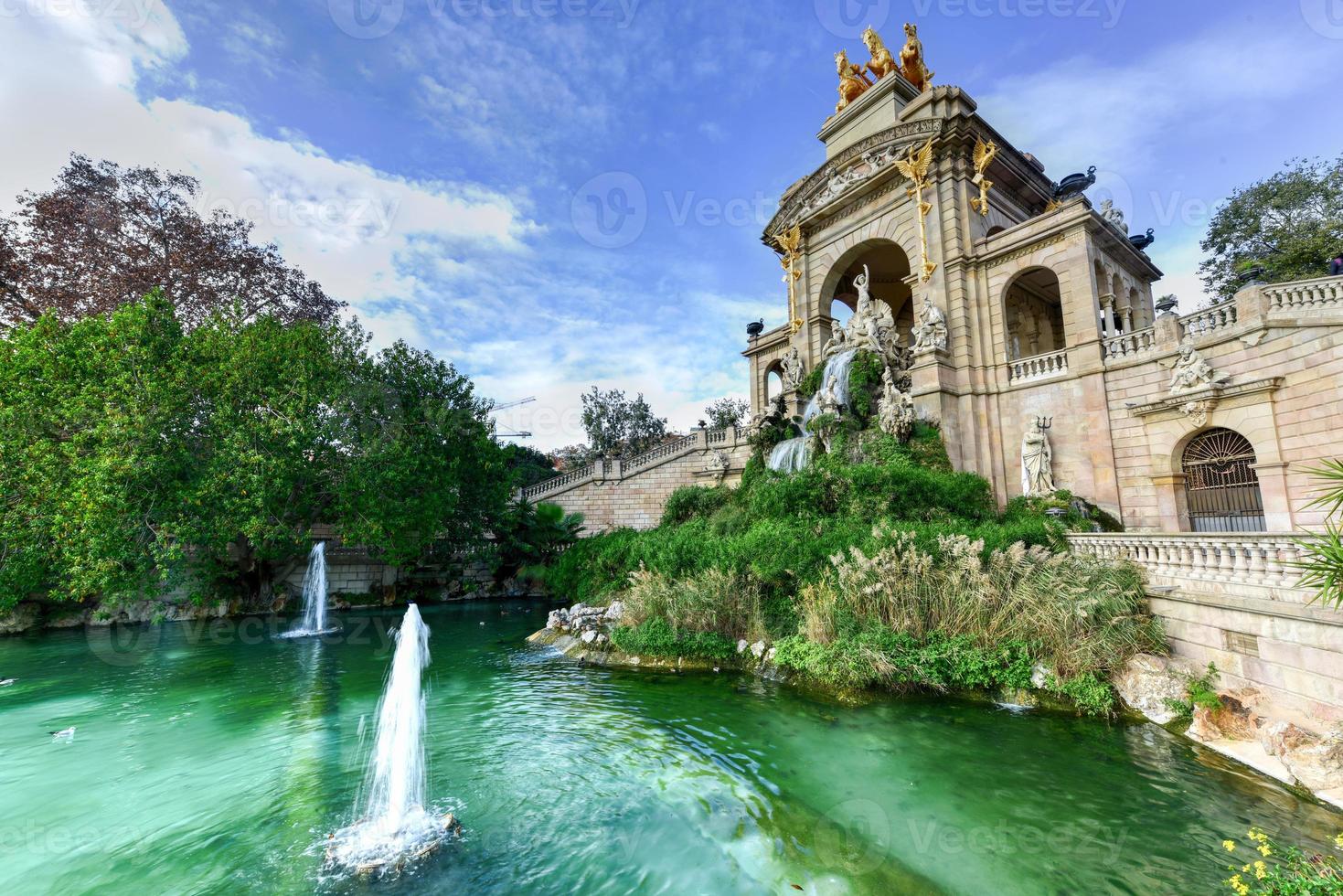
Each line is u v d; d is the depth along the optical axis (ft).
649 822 23.00
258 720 36.40
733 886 18.81
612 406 227.20
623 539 77.41
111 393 64.23
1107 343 63.52
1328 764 23.93
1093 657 35.63
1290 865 18.08
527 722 35.12
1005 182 86.12
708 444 118.52
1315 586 22.68
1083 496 63.00
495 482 103.04
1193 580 34.78
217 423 69.87
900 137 82.43
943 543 42.57
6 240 84.69
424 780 26.94
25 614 71.61
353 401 80.94
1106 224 69.21
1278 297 48.91
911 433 71.31
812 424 74.90
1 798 25.32
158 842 21.35
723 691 40.65
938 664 37.91
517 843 21.42
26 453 63.93
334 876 19.13
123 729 34.83
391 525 79.05
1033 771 26.84
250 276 104.94
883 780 26.27
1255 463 50.01
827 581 45.70
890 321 82.64
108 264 90.07
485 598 101.24
